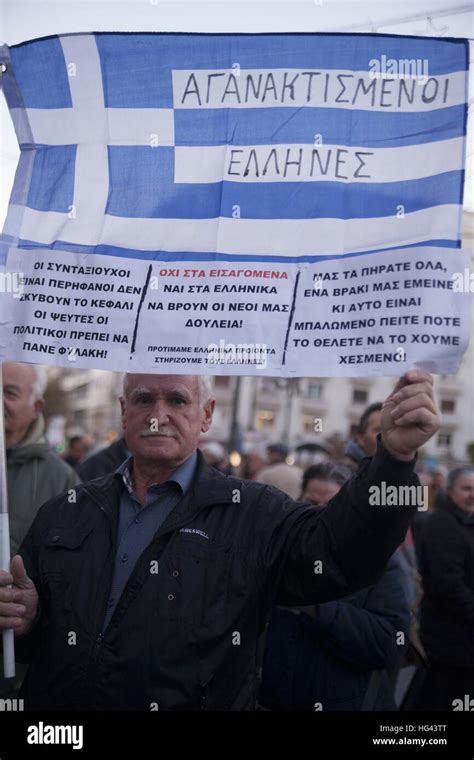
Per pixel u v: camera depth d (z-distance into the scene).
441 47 2.82
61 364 2.87
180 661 2.78
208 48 2.93
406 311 2.70
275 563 2.90
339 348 2.76
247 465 9.71
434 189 2.77
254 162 2.90
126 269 2.89
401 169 2.81
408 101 2.84
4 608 2.79
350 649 3.42
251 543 2.90
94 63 2.96
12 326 2.88
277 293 2.83
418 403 2.61
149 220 2.91
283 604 2.99
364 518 2.71
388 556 2.77
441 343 2.68
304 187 2.87
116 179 2.94
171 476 2.99
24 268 2.91
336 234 2.83
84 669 2.82
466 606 4.30
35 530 3.07
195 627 2.80
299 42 2.90
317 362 2.77
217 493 2.97
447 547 4.36
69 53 2.97
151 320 2.86
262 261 2.85
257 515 2.94
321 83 2.89
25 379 4.06
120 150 2.95
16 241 2.93
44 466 4.11
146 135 2.94
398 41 2.85
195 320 2.85
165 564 2.86
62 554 2.96
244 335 2.82
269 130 2.91
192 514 2.93
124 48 2.95
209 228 2.89
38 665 2.90
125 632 2.80
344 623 3.39
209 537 2.90
